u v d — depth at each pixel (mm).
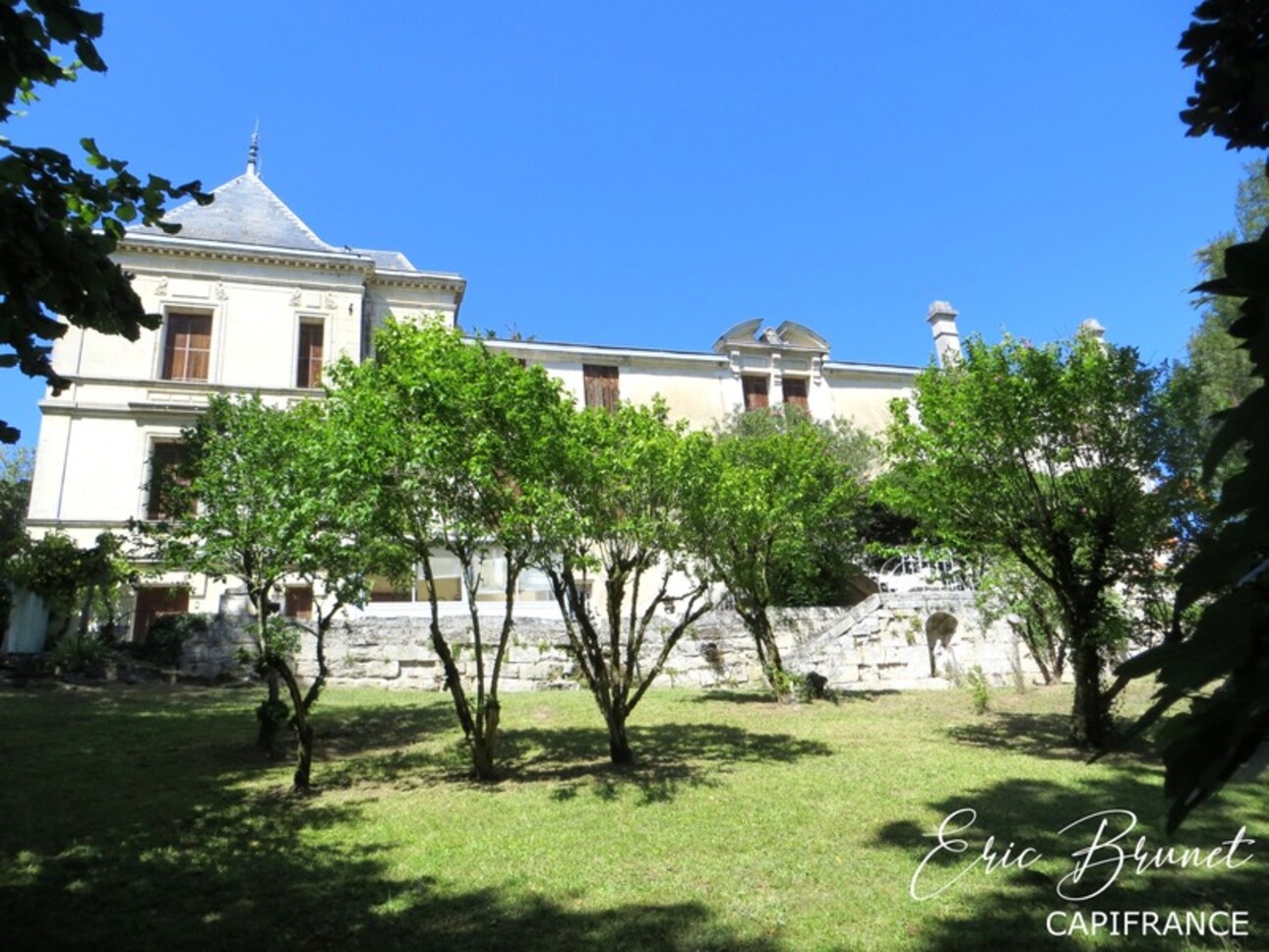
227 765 9391
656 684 16484
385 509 8125
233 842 6539
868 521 21656
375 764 9648
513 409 8398
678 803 7582
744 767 9219
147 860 6059
